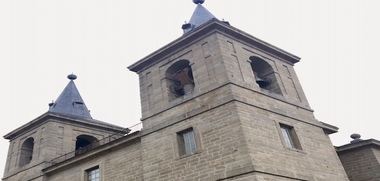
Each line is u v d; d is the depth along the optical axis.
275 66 20.62
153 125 18.44
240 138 14.85
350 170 22.83
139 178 18.23
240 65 18.27
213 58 18.00
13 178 25.52
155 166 17.17
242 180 13.98
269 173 14.38
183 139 17.17
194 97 17.52
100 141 27.61
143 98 19.88
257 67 20.70
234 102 15.89
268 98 17.94
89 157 21.47
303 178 15.84
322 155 18.14
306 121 19.02
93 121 28.67
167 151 17.08
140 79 20.83
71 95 31.30
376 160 22.05
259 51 20.48
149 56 20.59
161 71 20.02
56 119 26.84
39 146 25.48
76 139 27.30
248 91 17.12
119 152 20.14
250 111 16.20
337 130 21.61
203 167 15.40
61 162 22.69
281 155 15.74
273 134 16.33
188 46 19.56
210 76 17.56
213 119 16.17
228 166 14.64
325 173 17.38
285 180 14.89
